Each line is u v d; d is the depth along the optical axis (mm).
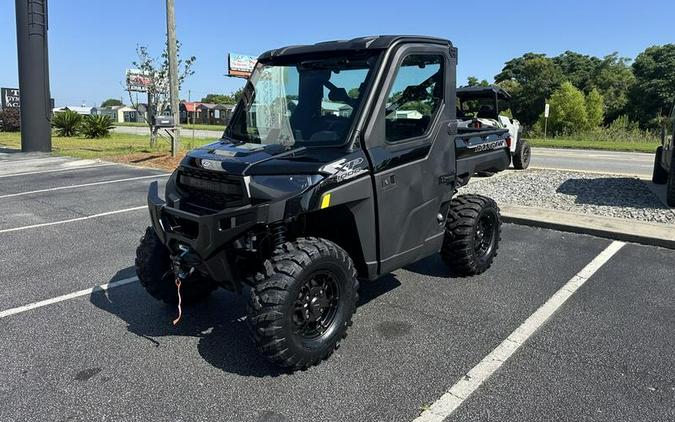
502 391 3270
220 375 3500
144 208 8977
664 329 4148
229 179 3467
